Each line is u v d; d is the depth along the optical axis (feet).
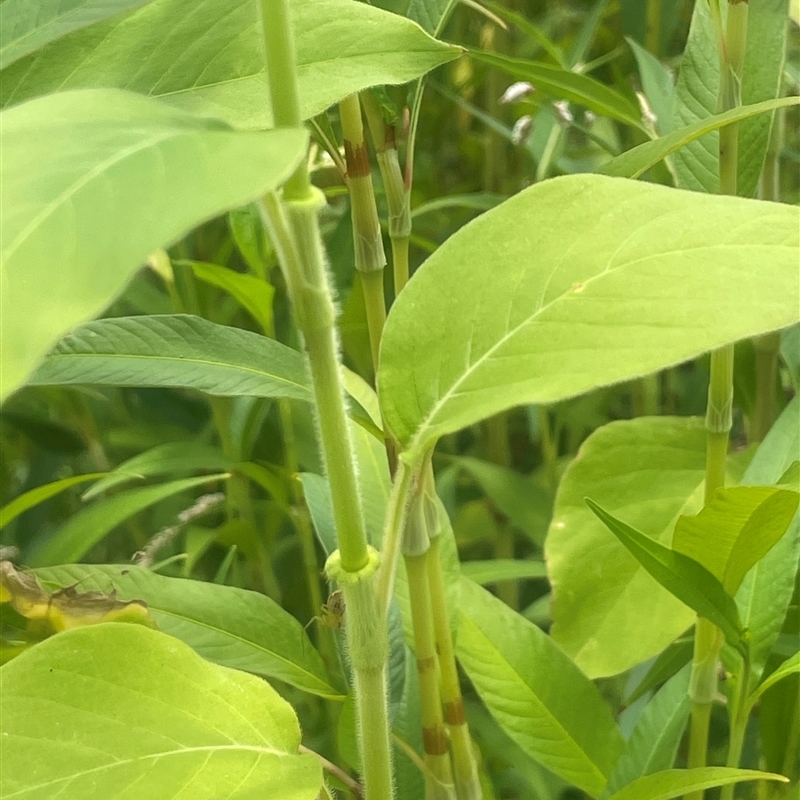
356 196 1.76
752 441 2.53
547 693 1.95
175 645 1.46
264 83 1.43
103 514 2.35
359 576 1.40
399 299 1.39
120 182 1.04
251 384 1.72
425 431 1.34
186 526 3.28
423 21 1.80
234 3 1.46
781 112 2.18
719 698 1.90
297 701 3.04
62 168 1.05
